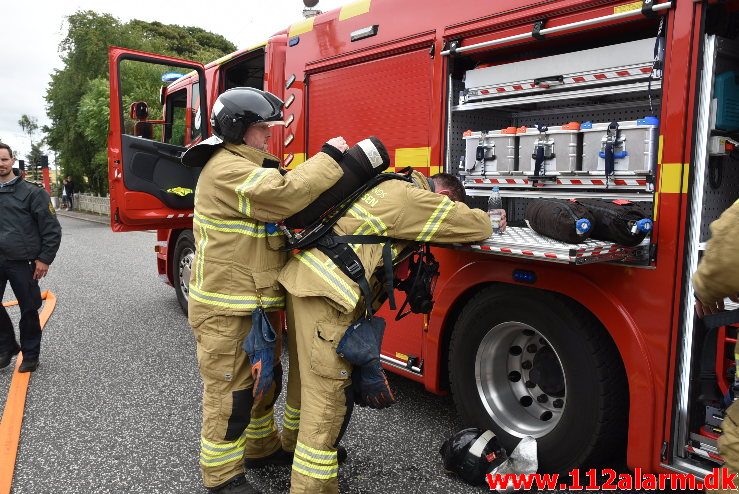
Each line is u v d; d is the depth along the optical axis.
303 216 2.44
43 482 2.91
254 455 2.99
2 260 4.30
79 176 27.44
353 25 3.79
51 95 25.62
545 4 2.75
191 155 2.56
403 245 2.54
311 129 4.14
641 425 2.47
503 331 3.04
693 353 2.35
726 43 2.41
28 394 4.05
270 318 2.81
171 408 3.81
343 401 2.43
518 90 2.99
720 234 1.56
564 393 2.94
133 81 17.53
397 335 3.59
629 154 2.60
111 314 6.34
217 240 2.46
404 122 3.47
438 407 3.79
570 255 2.27
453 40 3.18
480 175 3.24
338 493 2.67
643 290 2.45
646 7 2.39
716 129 2.40
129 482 2.92
